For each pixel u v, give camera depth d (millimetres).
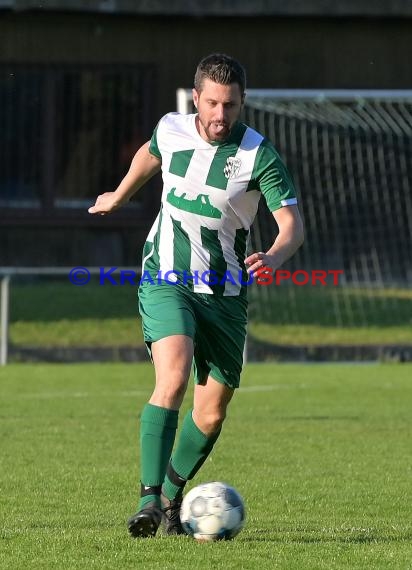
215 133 20453
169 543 20406
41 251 75438
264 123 74000
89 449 33469
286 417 40688
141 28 75500
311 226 70188
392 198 72562
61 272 56969
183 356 20062
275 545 20328
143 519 19375
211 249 21281
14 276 69875
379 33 77500
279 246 20094
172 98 76000
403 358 61344
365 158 74500
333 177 73625
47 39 74812
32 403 44125
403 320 65062
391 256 70500
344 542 20734
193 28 75875
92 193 76000
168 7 74875
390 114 75188
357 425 38844
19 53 74562
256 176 21125
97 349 61000
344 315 65188
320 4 75938
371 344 61906
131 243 75750
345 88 77312
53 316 63938
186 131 21438
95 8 74250
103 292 67938
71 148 75688
